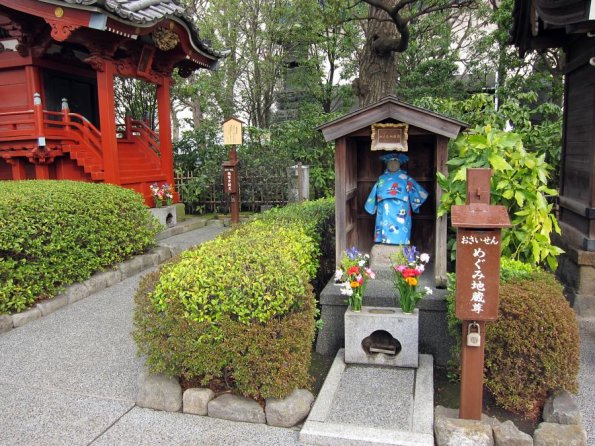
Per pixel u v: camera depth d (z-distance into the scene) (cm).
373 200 486
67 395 355
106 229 639
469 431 278
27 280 520
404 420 298
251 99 1490
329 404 318
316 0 1286
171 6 939
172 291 327
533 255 423
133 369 397
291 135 1105
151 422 318
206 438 299
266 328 309
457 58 1497
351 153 507
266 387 311
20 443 297
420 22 1419
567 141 631
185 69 1111
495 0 1374
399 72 1514
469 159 429
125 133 1116
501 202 439
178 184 1161
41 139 875
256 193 1139
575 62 564
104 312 535
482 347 285
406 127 420
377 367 373
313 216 568
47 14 778
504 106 835
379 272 450
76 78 1115
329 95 1533
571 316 317
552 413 302
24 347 443
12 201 523
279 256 355
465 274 279
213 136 1209
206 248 391
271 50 1416
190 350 319
